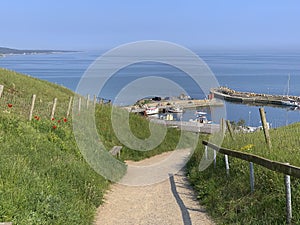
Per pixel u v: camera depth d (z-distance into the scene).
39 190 6.94
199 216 8.17
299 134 13.60
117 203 9.32
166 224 7.75
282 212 6.50
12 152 8.57
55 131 13.20
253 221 6.76
